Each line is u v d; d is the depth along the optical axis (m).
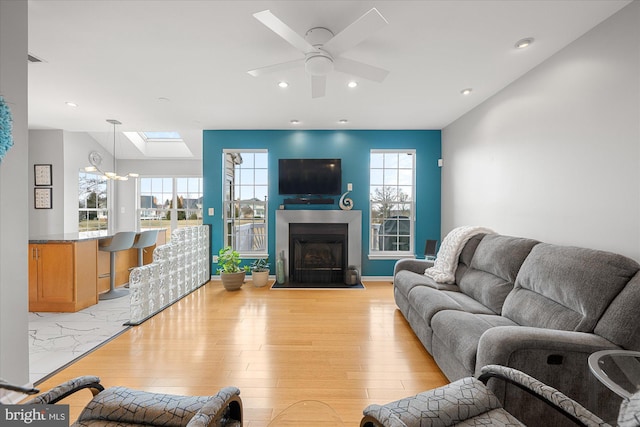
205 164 4.97
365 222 4.99
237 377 2.14
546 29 2.16
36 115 4.21
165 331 2.92
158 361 2.35
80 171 5.98
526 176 2.86
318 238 4.91
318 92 2.70
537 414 1.48
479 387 1.38
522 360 1.48
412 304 2.75
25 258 1.87
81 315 3.37
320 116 4.24
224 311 3.49
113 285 4.21
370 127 4.82
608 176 2.03
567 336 1.50
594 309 1.59
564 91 2.40
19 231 1.83
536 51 2.46
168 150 7.06
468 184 4.01
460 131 4.24
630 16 1.87
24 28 1.83
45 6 1.88
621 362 1.19
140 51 2.45
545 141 2.61
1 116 1.63
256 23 2.09
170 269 3.73
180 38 2.27
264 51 2.46
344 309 3.57
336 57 2.13
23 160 1.85
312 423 1.36
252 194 5.13
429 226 4.97
